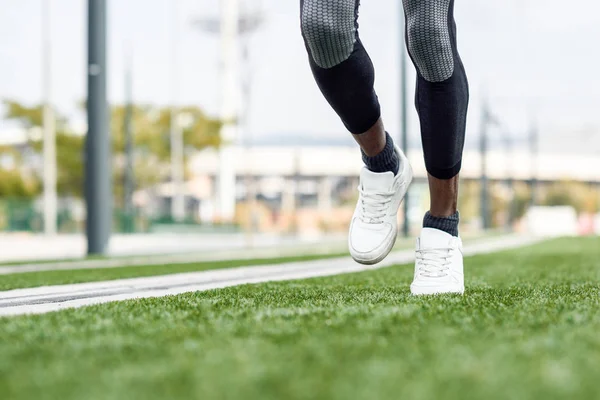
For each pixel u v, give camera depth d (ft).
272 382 3.32
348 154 200.03
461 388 3.16
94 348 4.45
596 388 3.18
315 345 4.36
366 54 7.09
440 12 7.25
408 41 7.38
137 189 120.88
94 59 33.19
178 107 111.65
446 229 8.54
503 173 209.46
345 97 7.18
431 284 8.43
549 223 107.96
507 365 3.65
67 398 3.11
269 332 4.99
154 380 3.44
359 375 3.45
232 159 141.08
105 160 33.65
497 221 200.23
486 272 15.05
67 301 8.56
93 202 33.53
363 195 8.36
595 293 8.52
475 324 5.28
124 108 109.50
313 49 6.80
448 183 8.22
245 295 8.43
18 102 100.32
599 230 158.30
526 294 8.32
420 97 7.76
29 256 45.16
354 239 8.38
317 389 3.17
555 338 4.58
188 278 13.51
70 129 105.40
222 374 3.53
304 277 13.30
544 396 3.02
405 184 8.38
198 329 5.21
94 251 33.65
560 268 16.81
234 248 52.60
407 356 3.97
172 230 108.88
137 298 8.28
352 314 5.89
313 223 174.40
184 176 125.08
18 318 5.99
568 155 222.89
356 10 6.93
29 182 112.57
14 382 3.47
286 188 201.57
